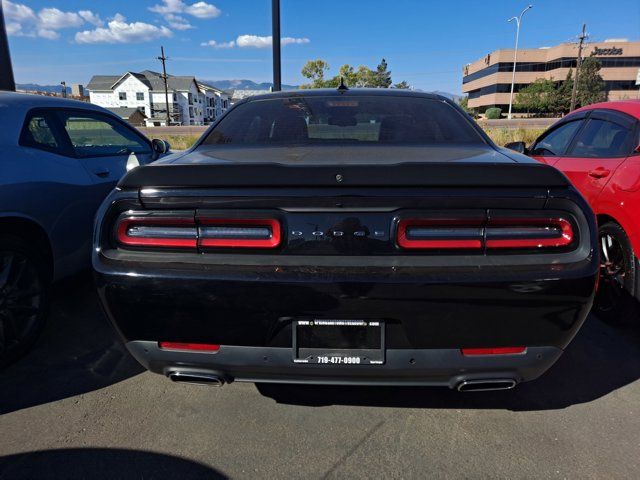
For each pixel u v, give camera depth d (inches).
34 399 98.1
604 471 77.0
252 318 72.8
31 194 117.6
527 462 79.1
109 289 74.7
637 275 119.9
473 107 3973.9
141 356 78.7
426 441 84.7
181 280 72.2
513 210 73.4
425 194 72.4
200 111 4269.2
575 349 121.5
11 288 110.3
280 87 389.4
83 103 154.9
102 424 89.7
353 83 2891.2
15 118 123.1
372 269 71.4
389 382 76.3
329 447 83.0
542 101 2965.1
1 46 252.5
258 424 89.6
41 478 75.8
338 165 73.5
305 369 74.7
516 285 70.6
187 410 94.5
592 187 137.9
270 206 73.5
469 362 74.4
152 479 75.7
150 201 75.2
